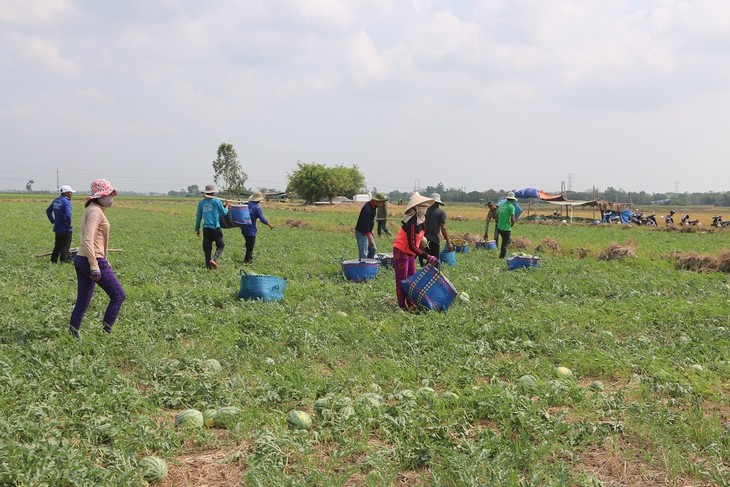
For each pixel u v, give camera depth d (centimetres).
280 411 611
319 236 3086
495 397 619
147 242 2506
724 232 4334
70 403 602
